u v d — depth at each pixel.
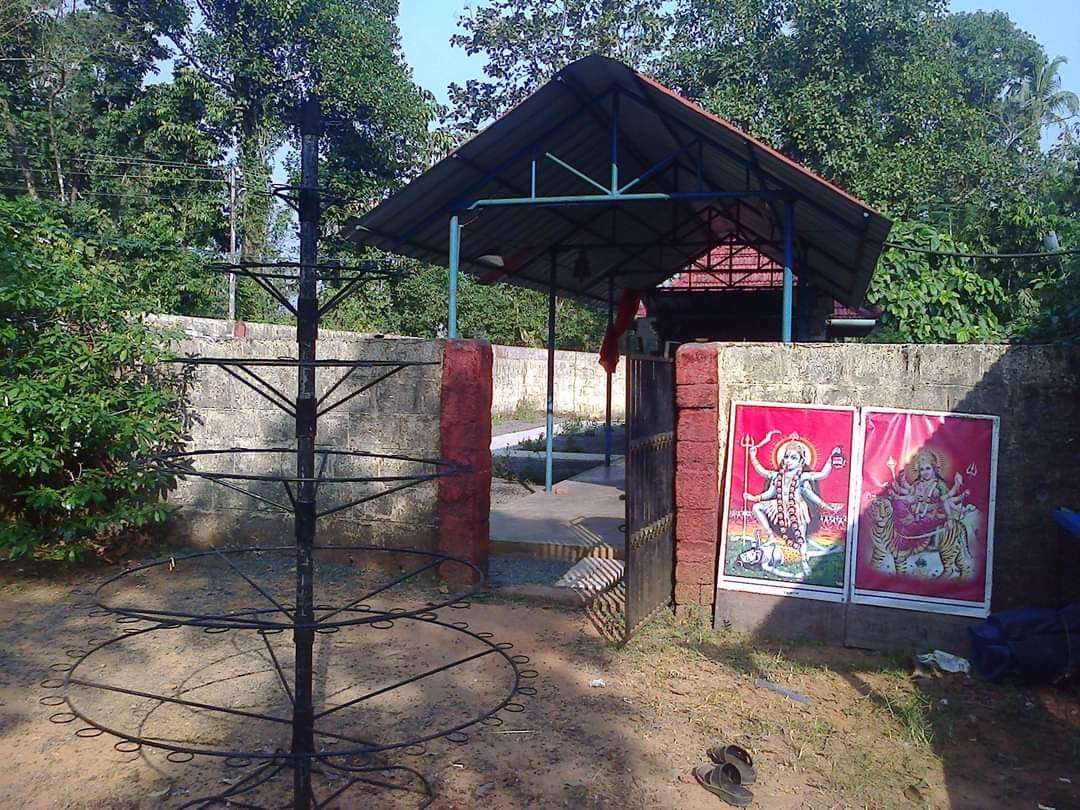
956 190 21.75
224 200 22.77
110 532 7.75
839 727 4.66
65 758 4.13
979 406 5.75
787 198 7.78
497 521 9.08
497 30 23.58
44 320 7.03
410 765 4.10
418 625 6.09
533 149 8.53
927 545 5.74
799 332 11.57
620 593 6.85
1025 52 35.22
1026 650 5.14
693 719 4.69
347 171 21.98
